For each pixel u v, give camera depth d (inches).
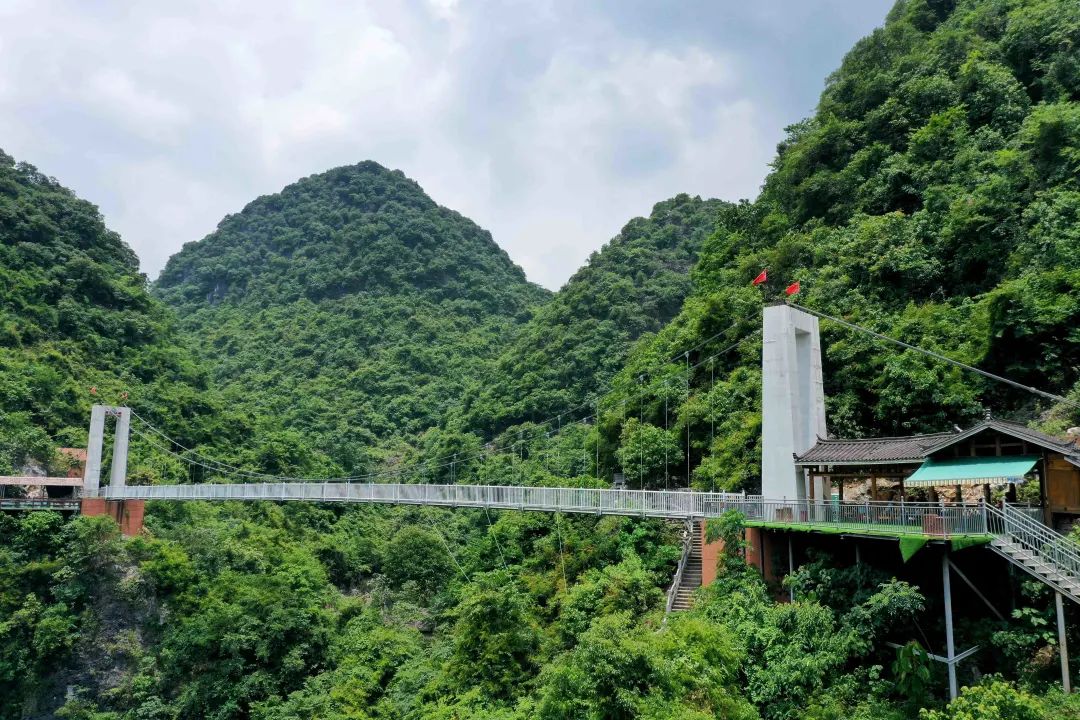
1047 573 616.1
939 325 1167.0
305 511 2128.4
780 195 1905.8
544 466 2058.3
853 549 795.4
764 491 964.0
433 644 1466.5
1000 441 731.4
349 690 1288.1
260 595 1508.4
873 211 1574.8
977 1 1900.8
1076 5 1525.6
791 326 996.6
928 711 599.5
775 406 973.2
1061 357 1018.7
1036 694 604.1
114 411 1710.1
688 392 1509.6
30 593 1430.9
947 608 652.7
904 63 1785.2
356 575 1932.8
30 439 1769.2
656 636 711.1
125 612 1481.3
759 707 714.8
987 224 1216.8
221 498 1605.6
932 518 676.1
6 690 1358.3
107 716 1338.6
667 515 1033.5
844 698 684.1
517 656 1046.4
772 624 764.6
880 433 1160.2
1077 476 689.6
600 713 639.8
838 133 1774.1
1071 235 1055.0
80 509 1620.3
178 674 1402.6
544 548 1379.2
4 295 2196.1
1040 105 1406.3
